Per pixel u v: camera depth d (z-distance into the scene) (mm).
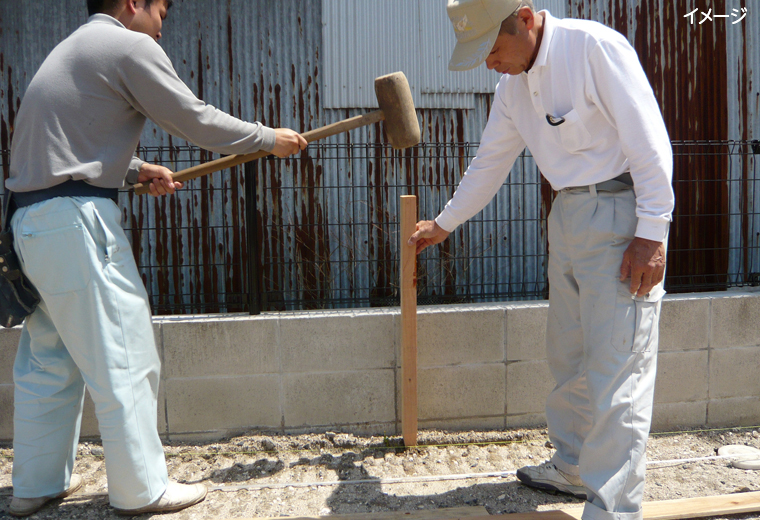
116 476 1970
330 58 3701
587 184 1873
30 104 1839
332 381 2801
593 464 1835
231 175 3635
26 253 1864
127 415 1949
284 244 3691
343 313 2838
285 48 3703
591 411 1997
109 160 1911
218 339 2730
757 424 2977
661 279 1779
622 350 1810
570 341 2129
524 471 2316
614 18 3809
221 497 2256
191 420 2756
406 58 3734
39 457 2098
